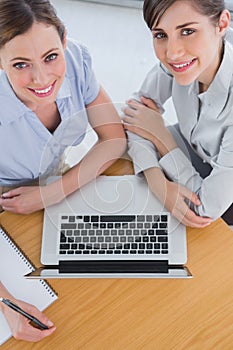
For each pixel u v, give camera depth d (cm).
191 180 112
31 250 107
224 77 107
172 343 97
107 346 97
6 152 120
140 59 195
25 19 91
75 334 98
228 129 113
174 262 103
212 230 108
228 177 111
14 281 103
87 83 123
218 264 104
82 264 104
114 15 202
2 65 100
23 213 109
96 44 197
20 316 99
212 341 97
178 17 92
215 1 93
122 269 103
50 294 102
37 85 103
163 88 127
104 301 101
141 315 100
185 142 136
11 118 112
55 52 99
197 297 101
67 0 202
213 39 99
